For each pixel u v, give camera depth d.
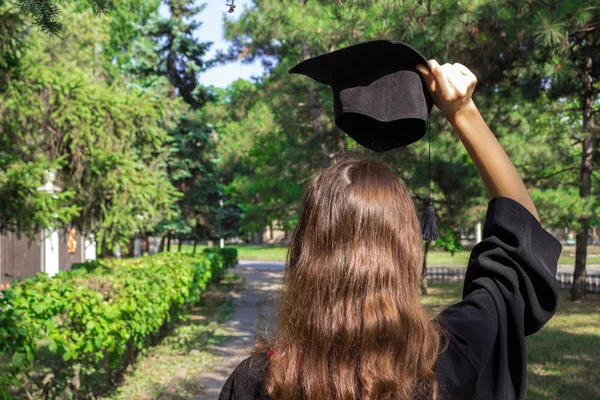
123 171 8.90
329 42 10.55
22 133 8.39
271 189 17.89
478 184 13.14
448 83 1.34
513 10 7.37
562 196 12.79
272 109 18.59
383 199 1.22
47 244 18.12
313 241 1.22
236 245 60.84
